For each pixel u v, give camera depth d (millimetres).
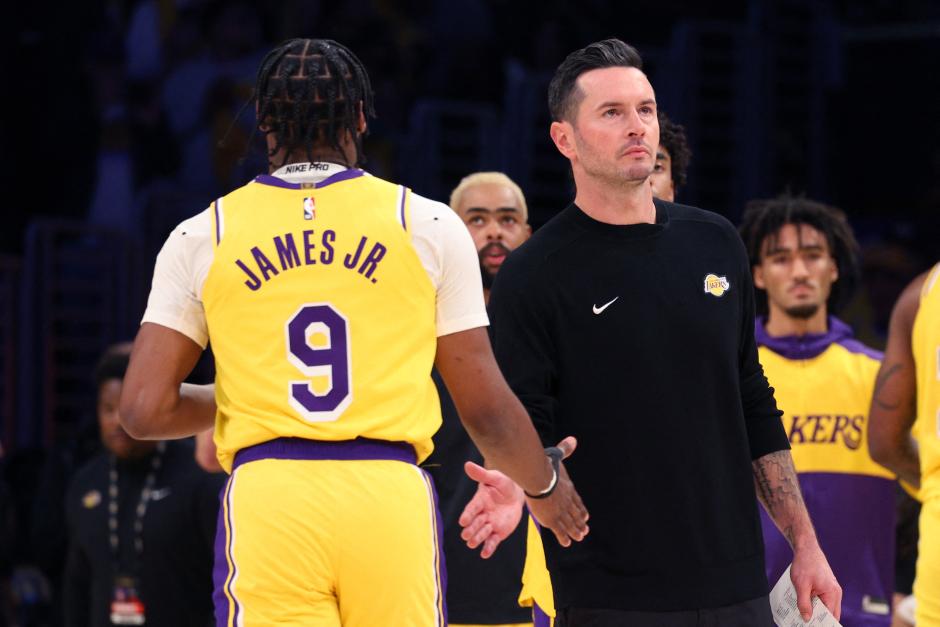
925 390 10992
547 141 27875
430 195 27984
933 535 10609
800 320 13562
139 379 8281
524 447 8484
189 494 14805
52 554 19281
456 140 28781
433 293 8328
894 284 25453
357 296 8156
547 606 10242
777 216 13578
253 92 8711
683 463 9273
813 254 13461
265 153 9133
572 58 9508
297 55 8625
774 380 13367
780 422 9930
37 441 25359
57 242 28969
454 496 12625
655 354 9320
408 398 8156
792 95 29453
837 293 14148
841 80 29734
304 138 8547
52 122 31047
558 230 9547
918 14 31531
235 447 8164
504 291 9531
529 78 27297
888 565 13125
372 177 8523
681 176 11859
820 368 13320
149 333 8328
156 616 14938
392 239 8242
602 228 9461
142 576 14945
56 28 31328
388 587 7918
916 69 30641
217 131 30609
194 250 8328
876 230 28469
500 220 13656
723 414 9477
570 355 9391
